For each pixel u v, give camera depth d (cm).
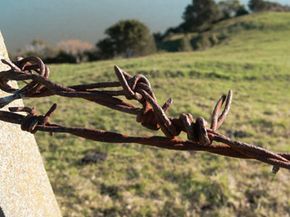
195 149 150
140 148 991
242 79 1923
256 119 1209
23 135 226
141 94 151
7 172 196
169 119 146
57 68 2550
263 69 2114
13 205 195
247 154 145
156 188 814
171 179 852
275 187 808
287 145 1045
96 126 1195
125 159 943
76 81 1962
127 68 2248
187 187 811
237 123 1181
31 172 227
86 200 773
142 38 5772
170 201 766
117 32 5659
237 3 7388
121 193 798
